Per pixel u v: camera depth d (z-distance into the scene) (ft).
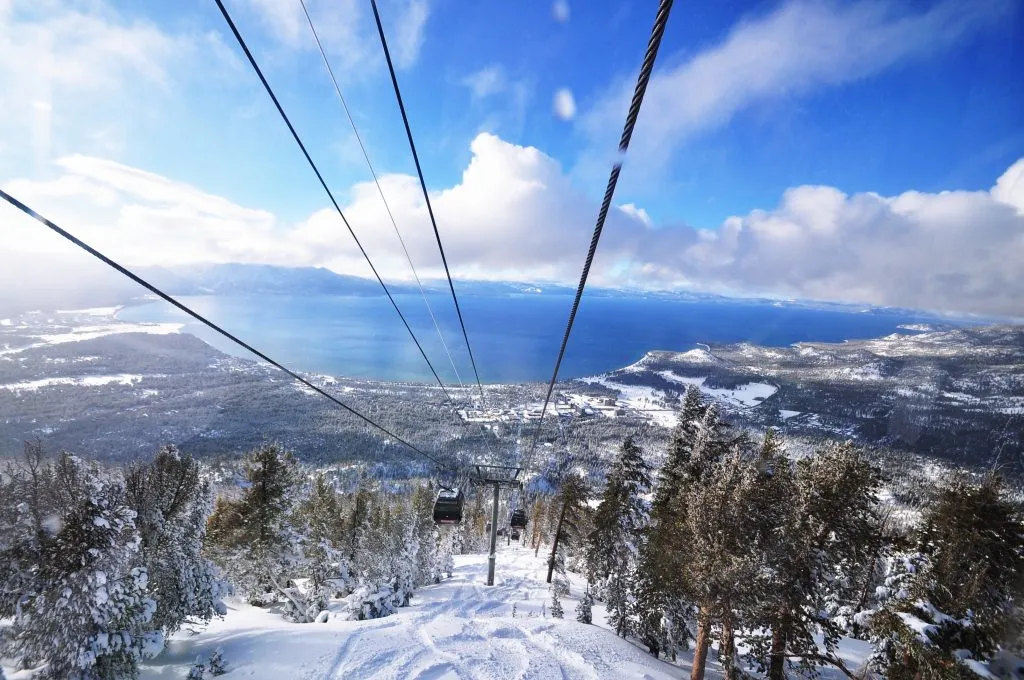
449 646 55.01
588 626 73.15
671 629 72.08
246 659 49.96
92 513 45.29
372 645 53.83
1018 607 45.57
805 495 58.95
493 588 102.94
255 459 92.58
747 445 67.05
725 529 54.08
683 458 87.45
